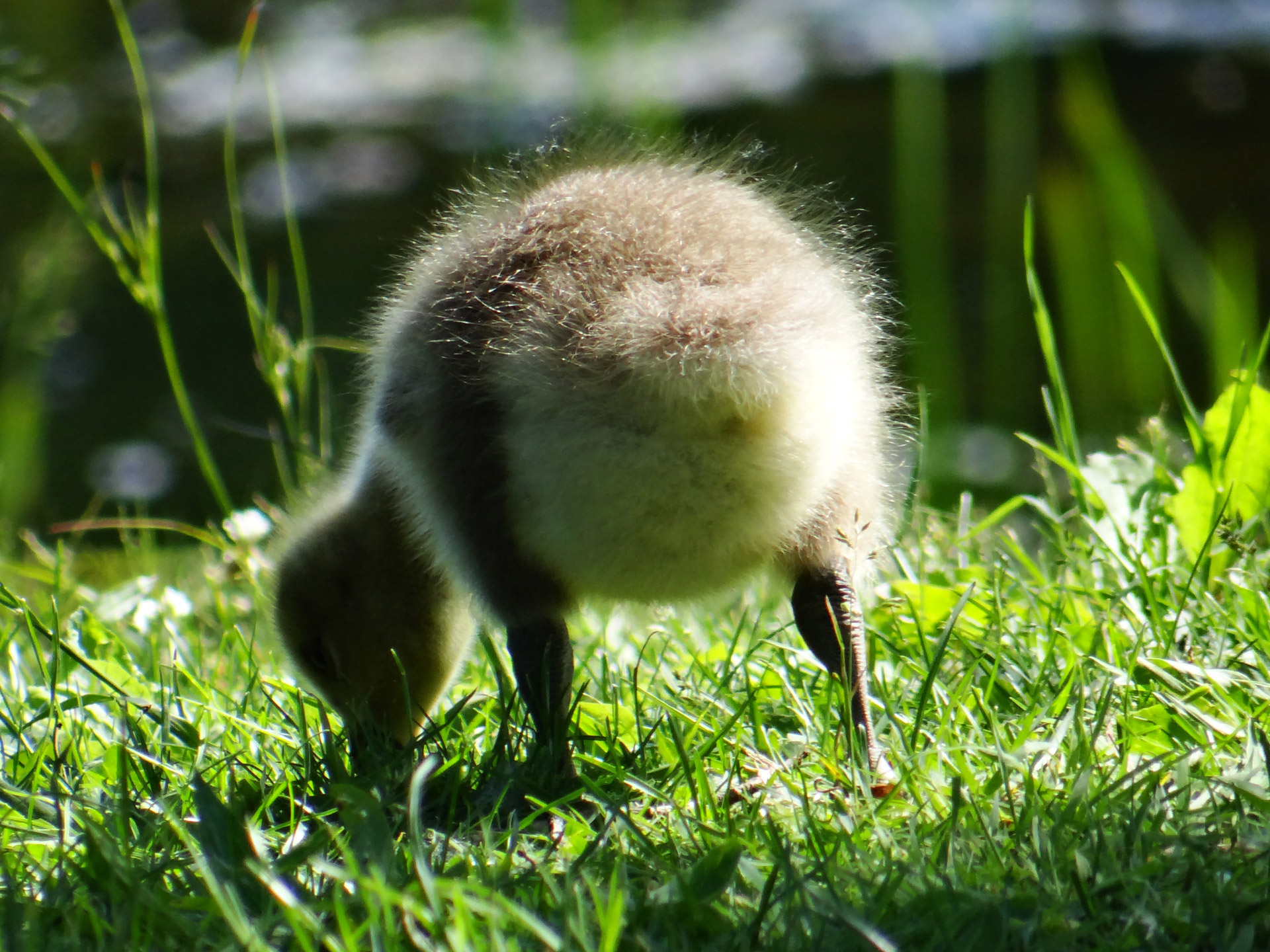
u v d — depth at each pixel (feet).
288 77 128.47
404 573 28.73
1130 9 119.96
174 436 91.91
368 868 19.22
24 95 52.80
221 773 24.04
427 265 27.50
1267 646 26.11
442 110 121.39
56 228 70.49
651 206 25.12
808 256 25.62
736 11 130.52
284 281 104.53
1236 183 99.45
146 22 133.59
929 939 17.10
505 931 17.47
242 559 37.68
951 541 35.47
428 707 29.55
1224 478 30.81
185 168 116.67
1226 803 20.16
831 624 24.91
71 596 37.47
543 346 22.79
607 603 25.76
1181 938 16.76
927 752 22.85
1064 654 27.02
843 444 23.99
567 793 23.20
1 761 25.30
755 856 19.81
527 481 23.20
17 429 73.05
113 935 17.29
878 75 115.85
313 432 90.79
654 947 16.83
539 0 125.39
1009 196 95.81
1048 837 19.10
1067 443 34.78
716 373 21.12
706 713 25.59
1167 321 89.25
